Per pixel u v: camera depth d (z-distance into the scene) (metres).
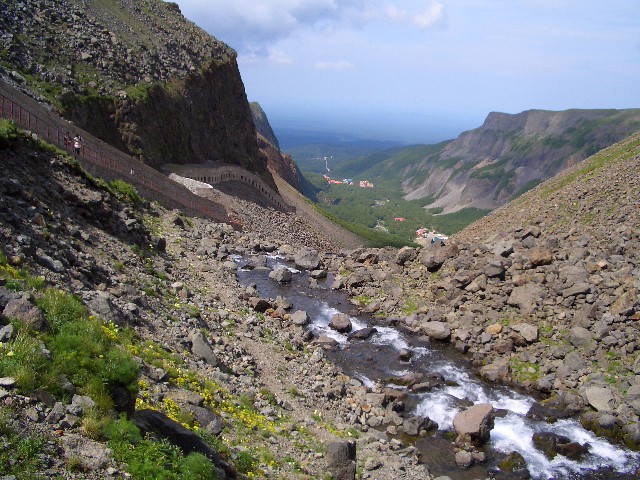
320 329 34.97
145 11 91.44
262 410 19.73
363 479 18.14
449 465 21.64
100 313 18.17
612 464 22.67
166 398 15.45
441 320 35.81
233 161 92.12
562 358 30.23
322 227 98.12
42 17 62.22
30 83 49.44
